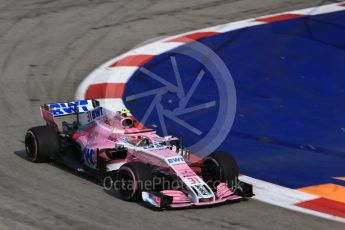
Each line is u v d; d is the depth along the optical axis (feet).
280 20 249.75
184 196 107.14
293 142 152.05
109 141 122.01
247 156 142.00
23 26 251.80
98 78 198.49
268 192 118.73
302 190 120.57
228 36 233.55
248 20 252.62
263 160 139.33
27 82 196.34
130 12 271.08
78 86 192.95
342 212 108.99
